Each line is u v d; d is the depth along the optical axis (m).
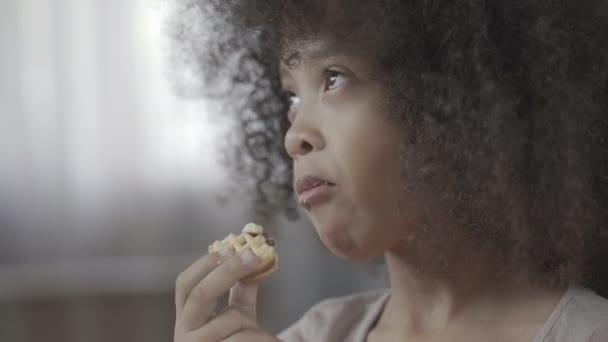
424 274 0.74
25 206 1.82
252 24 0.74
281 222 1.57
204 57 0.96
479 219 0.69
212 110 1.05
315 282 1.89
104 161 1.84
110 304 1.83
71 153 1.83
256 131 0.98
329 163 0.70
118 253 1.86
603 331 0.68
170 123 1.85
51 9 1.79
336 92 0.70
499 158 0.66
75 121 1.83
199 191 1.88
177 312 0.72
